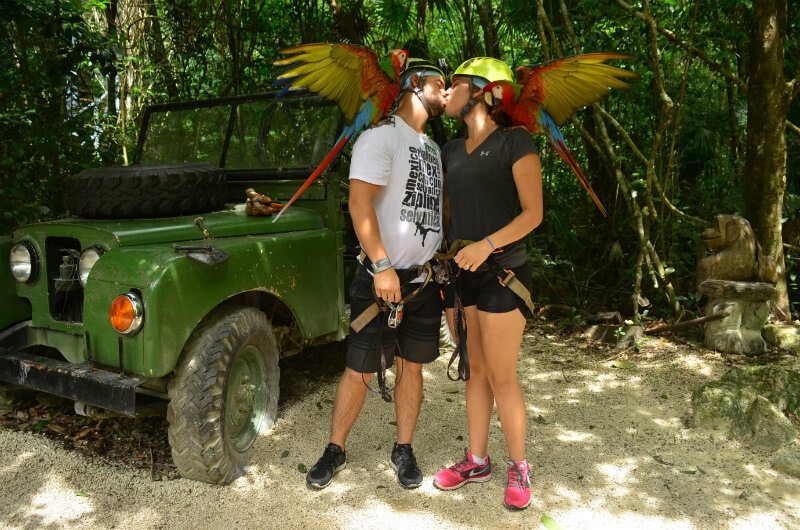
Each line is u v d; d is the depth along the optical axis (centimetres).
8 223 496
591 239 616
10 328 317
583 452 320
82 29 516
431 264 268
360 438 330
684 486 289
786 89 456
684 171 608
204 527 255
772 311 481
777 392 361
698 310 525
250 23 670
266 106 382
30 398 359
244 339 292
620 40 532
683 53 589
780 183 467
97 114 628
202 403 272
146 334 261
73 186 315
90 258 285
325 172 351
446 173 271
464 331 263
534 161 249
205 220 314
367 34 651
